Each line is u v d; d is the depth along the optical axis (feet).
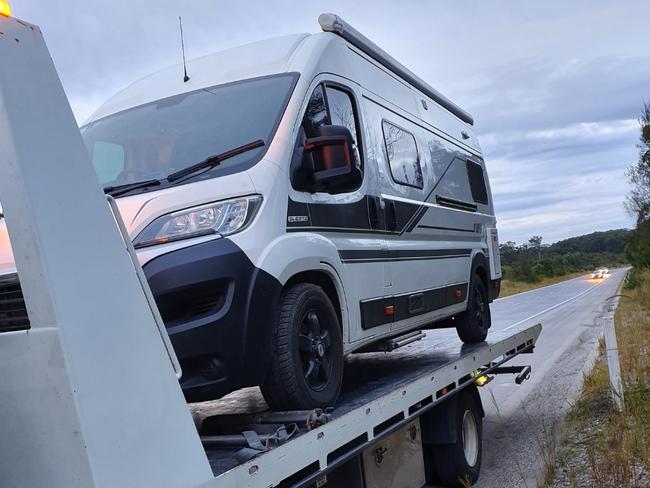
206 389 10.91
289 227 12.69
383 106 18.62
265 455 9.30
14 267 7.59
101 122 15.42
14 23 7.05
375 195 16.72
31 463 6.91
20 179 6.72
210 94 14.69
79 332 6.87
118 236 7.64
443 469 18.71
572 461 19.98
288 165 12.96
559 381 33.96
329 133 13.21
